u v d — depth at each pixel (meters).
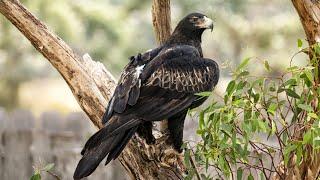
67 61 10.78
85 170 9.34
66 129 20.00
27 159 18.92
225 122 9.27
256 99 9.37
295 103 9.53
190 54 11.11
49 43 10.80
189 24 11.73
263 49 31.64
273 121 9.44
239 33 31.92
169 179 10.68
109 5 29.64
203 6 30.25
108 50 27.98
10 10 10.79
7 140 19.19
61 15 25.81
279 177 10.12
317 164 9.66
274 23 31.95
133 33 30.03
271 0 35.50
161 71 10.62
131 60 10.88
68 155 18.47
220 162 9.60
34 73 34.44
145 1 30.47
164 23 11.93
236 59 32.09
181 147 10.51
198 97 10.82
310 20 9.86
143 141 10.68
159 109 10.38
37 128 19.66
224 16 31.39
